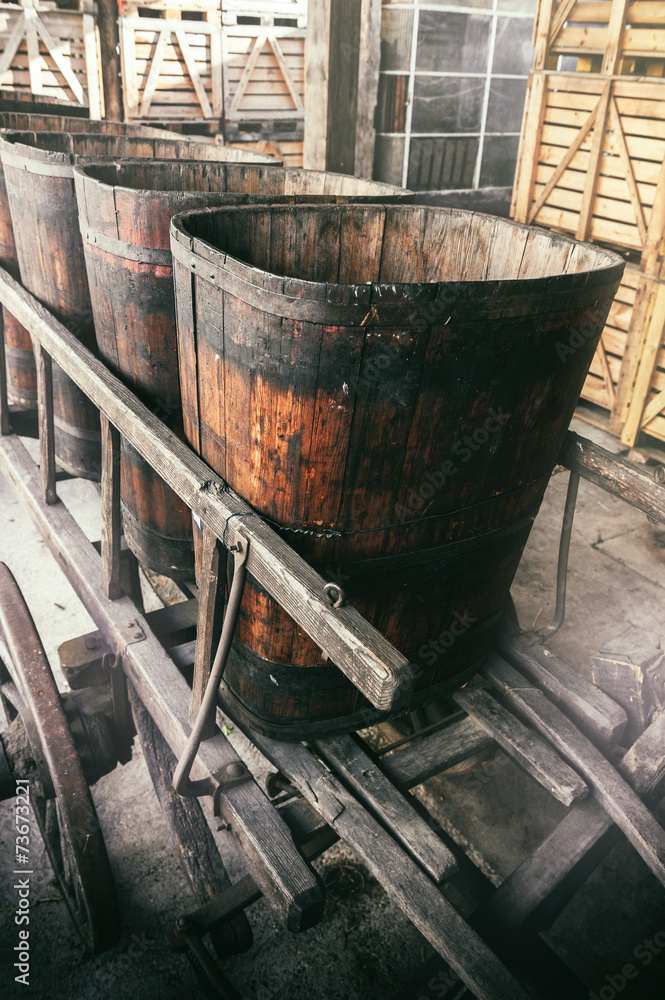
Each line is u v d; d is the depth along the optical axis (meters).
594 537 4.16
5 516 4.08
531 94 5.09
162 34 6.00
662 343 4.57
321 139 6.24
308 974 2.17
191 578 2.52
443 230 2.15
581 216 4.92
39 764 2.21
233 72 6.42
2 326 3.03
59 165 2.35
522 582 3.73
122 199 1.99
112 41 5.89
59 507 2.75
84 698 2.29
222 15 6.15
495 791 2.76
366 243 2.15
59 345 2.24
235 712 1.96
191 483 1.60
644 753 1.90
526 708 2.02
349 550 1.61
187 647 2.21
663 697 2.12
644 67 4.67
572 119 4.87
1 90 5.64
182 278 1.64
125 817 2.61
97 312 2.31
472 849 2.55
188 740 1.75
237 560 1.47
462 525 1.70
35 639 2.29
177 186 2.68
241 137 6.75
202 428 1.76
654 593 3.71
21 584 3.59
